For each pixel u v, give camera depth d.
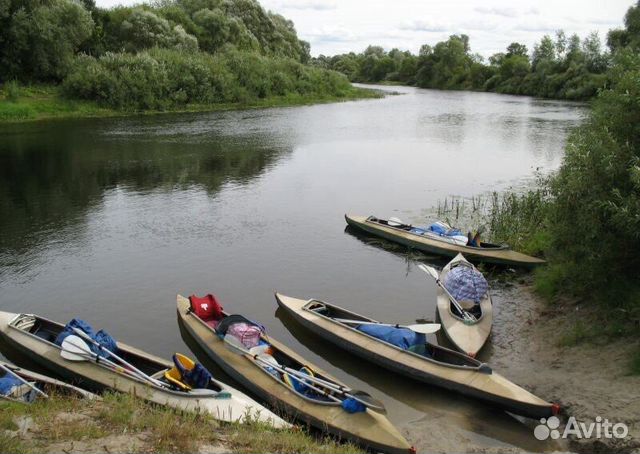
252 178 25.27
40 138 33.88
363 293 13.69
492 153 31.81
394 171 26.89
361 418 8.20
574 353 10.05
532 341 10.99
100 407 7.66
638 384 8.50
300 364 9.75
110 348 9.86
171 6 68.06
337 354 11.01
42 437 6.58
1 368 8.80
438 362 9.66
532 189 22.98
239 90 56.31
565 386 9.09
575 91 73.31
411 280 14.52
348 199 21.91
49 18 44.06
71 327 10.14
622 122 10.95
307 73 68.44
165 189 23.14
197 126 41.28
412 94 86.38
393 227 17.52
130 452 6.38
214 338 10.52
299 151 32.03
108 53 48.19
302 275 14.66
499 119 49.31
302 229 18.34
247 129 40.56
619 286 10.70
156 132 37.75
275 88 62.22
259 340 10.31
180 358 9.12
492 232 17.66
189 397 8.48
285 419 8.62
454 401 9.44
